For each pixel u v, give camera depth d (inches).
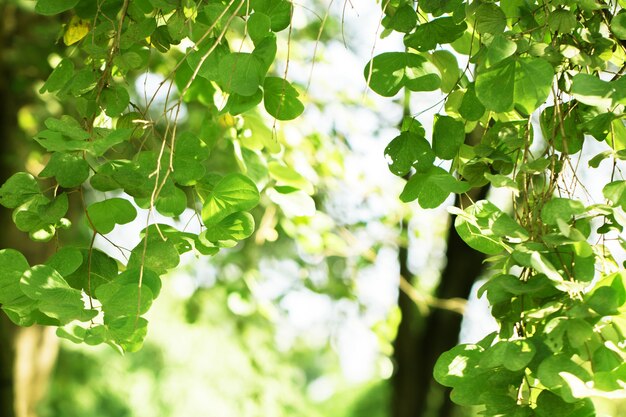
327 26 133.3
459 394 52.4
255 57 56.0
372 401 487.8
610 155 53.5
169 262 54.4
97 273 55.8
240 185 55.6
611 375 49.9
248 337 187.0
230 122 71.8
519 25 57.1
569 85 55.7
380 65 57.0
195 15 57.2
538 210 54.0
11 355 168.7
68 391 301.9
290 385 221.6
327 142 116.9
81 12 60.0
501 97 53.0
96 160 57.5
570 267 51.6
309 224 112.9
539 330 51.5
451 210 52.7
